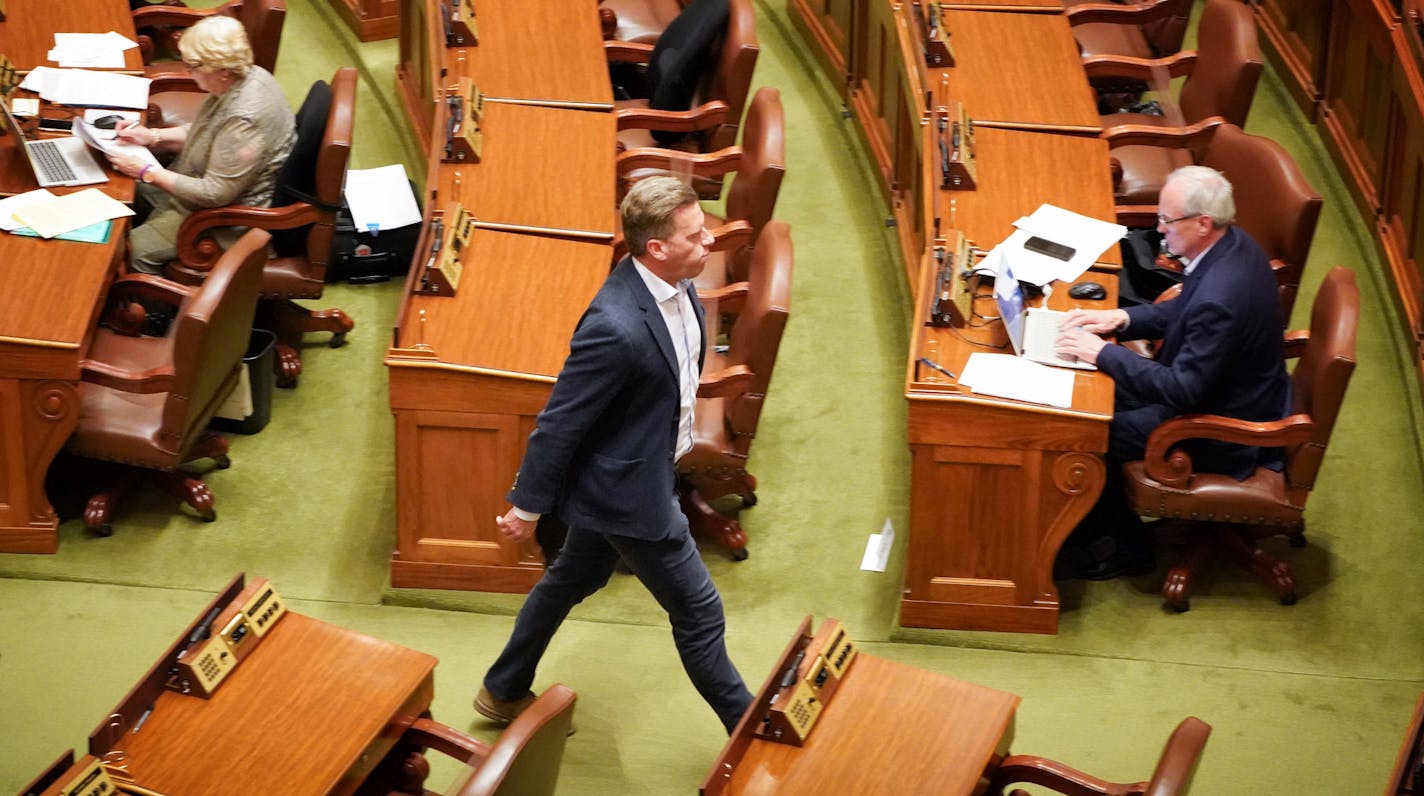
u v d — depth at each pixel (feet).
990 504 37.06
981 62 49.62
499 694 35.14
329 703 28.55
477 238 40.78
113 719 27.43
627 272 29.58
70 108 47.19
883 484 43.50
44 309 38.60
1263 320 36.83
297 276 45.21
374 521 41.88
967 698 28.89
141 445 39.32
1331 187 53.93
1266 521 37.88
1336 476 43.16
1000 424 35.91
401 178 51.55
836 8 59.88
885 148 54.29
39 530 39.81
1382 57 49.96
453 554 38.83
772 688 28.22
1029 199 43.50
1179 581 38.99
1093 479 36.40
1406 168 47.70
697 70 48.67
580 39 50.96
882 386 47.14
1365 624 38.78
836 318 49.83
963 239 40.65
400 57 58.18
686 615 32.09
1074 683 37.32
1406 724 36.19
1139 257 42.96
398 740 29.17
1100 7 53.31
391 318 49.37
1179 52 54.60
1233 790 34.68
